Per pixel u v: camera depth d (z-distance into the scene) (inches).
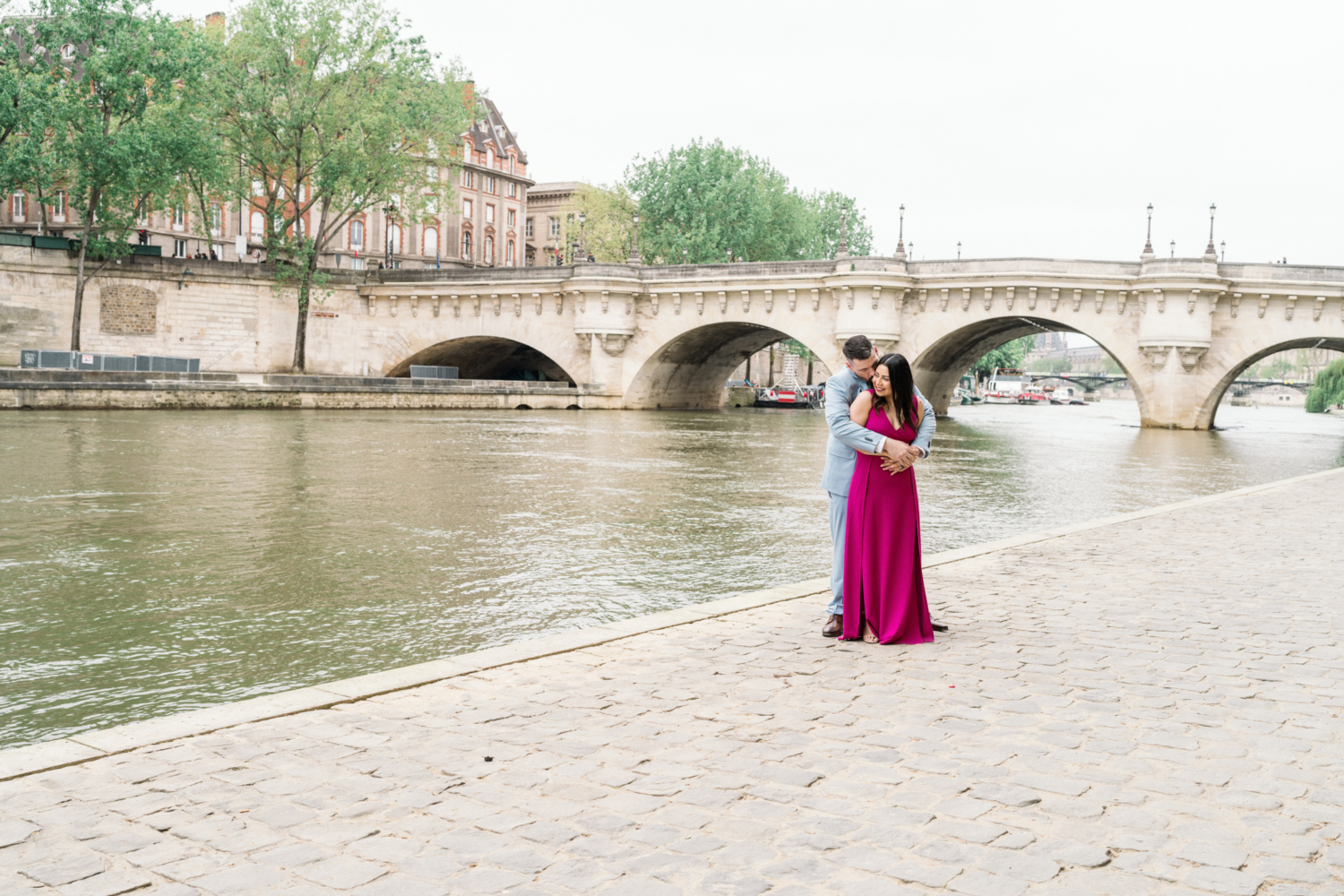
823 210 3796.8
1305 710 215.6
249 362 2281.0
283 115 2170.3
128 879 135.3
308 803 161.5
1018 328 2257.6
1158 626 294.7
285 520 579.5
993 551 438.3
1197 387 1865.2
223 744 189.0
